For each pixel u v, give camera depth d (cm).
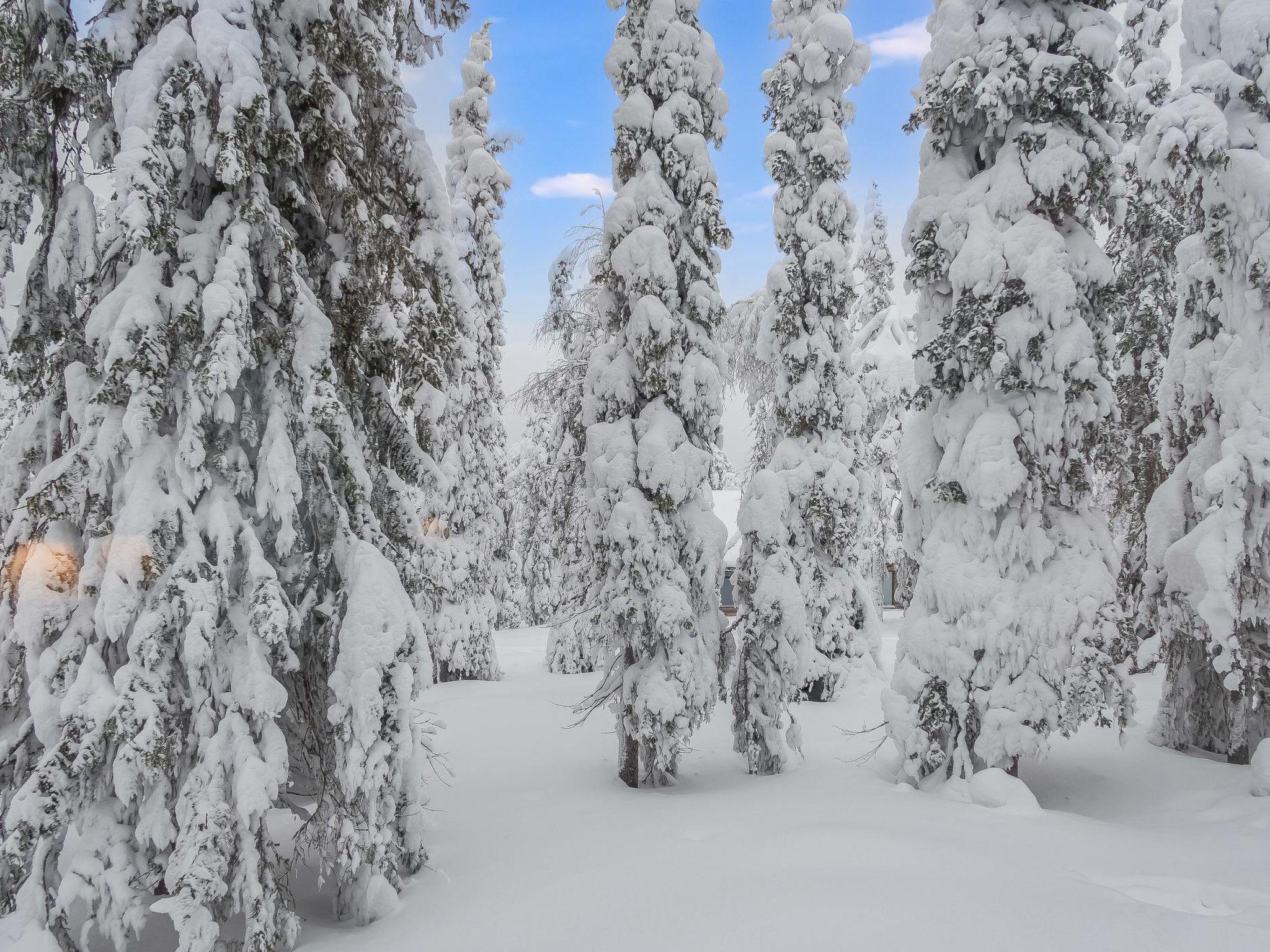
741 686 1276
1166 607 1289
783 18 1769
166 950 654
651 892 666
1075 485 1005
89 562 618
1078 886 639
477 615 2200
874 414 2823
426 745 825
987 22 1075
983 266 1019
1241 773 1133
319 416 660
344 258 756
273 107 677
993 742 952
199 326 631
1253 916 597
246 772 595
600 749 1429
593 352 1271
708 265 1277
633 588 1152
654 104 1288
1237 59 1137
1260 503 1096
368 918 656
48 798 555
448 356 853
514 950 575
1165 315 1664
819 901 611
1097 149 1013
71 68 616
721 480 3609
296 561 685
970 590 1001
